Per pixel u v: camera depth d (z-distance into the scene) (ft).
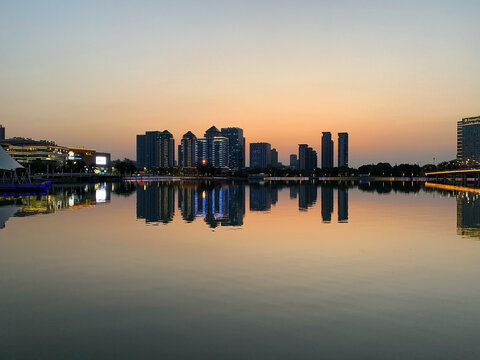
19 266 77.92
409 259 83.30
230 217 162.50
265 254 88.38
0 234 117.80
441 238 110.22
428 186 544.21
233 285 64.54
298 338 44.73
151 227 132.77
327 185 597.93
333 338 44.68
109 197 287.69
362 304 55.31
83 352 42.01
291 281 66.69
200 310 53.31
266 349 42.27
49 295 59.98
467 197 292.20
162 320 50.08
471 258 84.28
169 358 40.57
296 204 228.43
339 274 71.15
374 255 87.25
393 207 208.33
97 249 94.58
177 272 72.84
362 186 547.90
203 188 465.88
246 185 595.88
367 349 42.16
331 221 149.07
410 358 40.22
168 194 329.93
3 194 322.75
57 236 114.01
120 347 43.04
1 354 41.55
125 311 53.21
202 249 94.27
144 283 65.98
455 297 58.29
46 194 324.80
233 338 44.88
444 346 42.75
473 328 47.24
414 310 53.01
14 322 49.73
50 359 40.57
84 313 52.60
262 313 52.16
